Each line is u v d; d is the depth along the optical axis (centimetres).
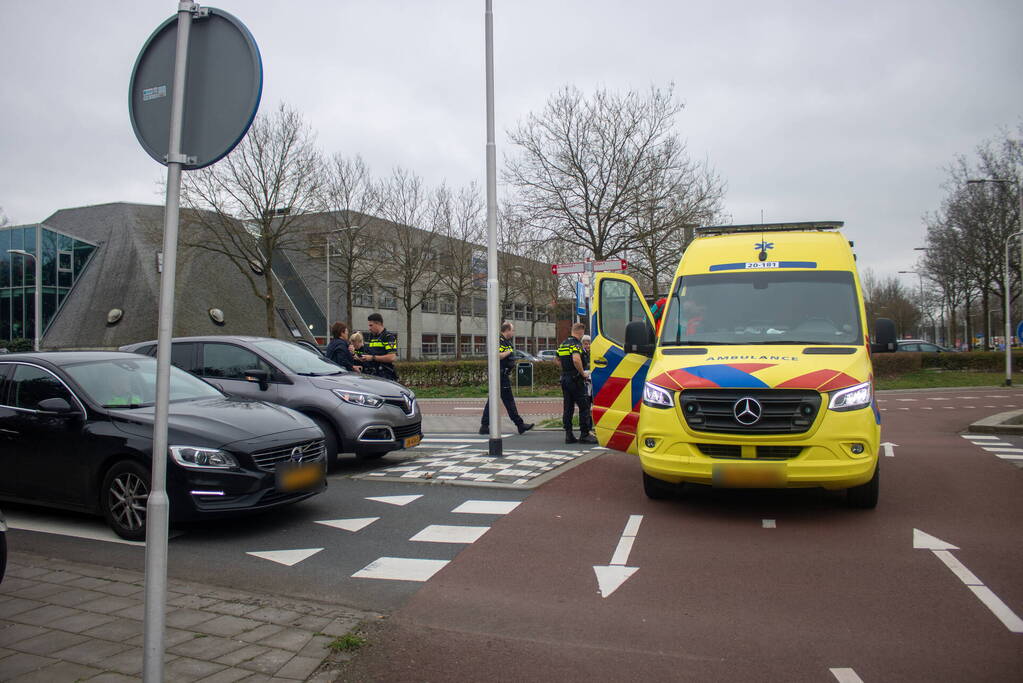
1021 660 368
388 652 390
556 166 2769
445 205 4453
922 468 915
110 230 4919
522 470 888
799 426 606
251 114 299
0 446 682
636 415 788
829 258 773
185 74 311
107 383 687
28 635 408
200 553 581
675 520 656
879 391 2530
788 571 512
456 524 654
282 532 639
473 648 395
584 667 370
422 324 5891
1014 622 416
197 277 4719
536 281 4434
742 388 617
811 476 600
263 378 929
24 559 565
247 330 4738
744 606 450
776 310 734
